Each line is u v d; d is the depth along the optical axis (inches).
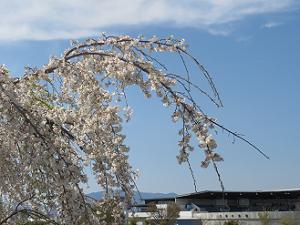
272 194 3154.5
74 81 220.4
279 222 2522.1
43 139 197.3
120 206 208.5
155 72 208.2
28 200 224.7
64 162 197.0
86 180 198.7
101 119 217.5
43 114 211.8
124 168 213.9
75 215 195.9
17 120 198.1
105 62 216.8
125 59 213.0
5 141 208.1
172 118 204.7
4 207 231.5
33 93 229.5
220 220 2578.7
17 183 217.6
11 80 203.0
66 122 220.7
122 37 218.5
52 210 212.4
